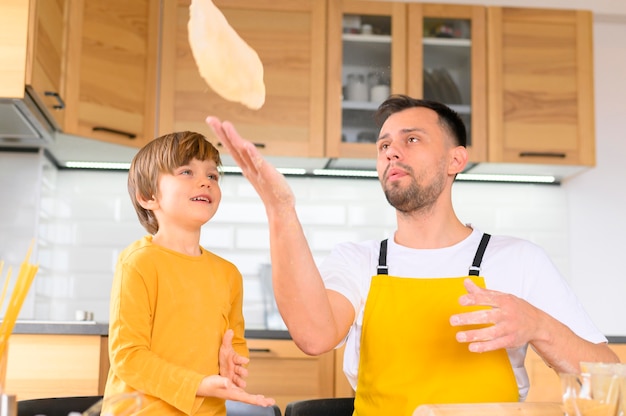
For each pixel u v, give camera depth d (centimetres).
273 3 347
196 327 143
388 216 371
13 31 262
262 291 360
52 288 346
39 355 242
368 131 346
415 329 142
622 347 304
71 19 304
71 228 352
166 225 154
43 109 281
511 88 355
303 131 342
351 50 352
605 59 395
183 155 154
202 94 337
